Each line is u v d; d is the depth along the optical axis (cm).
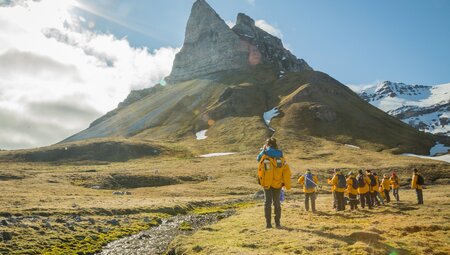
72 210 3953
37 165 15350
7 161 15800
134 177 10769
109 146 17650
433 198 4928
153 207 4591
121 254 2084
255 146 18650
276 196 1752
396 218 2425
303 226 1905
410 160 15662
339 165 14012
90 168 13625
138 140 19650
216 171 12569
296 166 13588
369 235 1513
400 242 1473
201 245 1538
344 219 2456
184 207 5047
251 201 6606
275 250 1296
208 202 6091
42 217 3362
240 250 1310
